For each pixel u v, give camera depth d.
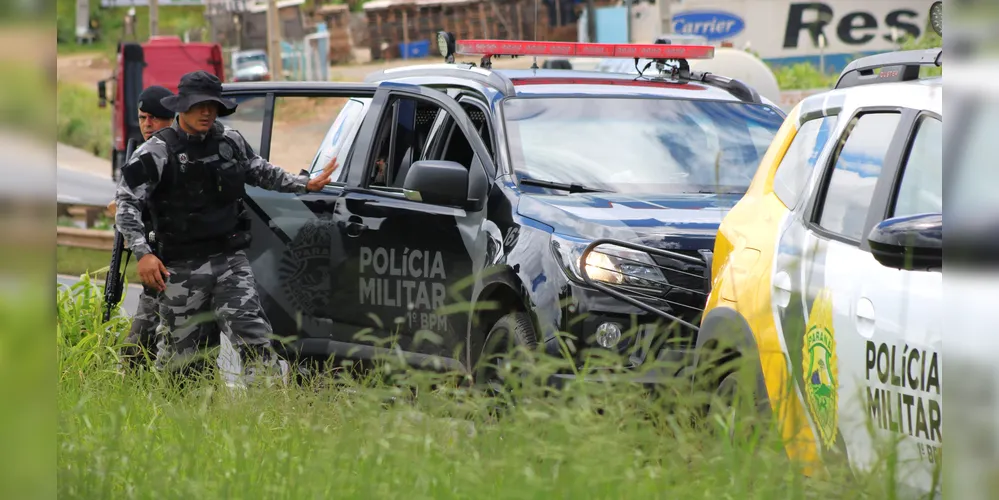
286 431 15.93
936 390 12.77
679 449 13.32
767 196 18.31
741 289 17.44
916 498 12.52
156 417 17.91
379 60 164.75
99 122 185.12
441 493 12.95
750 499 12.49
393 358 16.23
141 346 24.69
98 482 14.06
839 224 15.98
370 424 14.49
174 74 101.75
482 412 14.94
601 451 12.96
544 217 23.22
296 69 169.00
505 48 28.86
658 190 25.09
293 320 27.55
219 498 13.60
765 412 15.95
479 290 23.84
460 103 27.70
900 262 12.88
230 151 25.72
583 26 123.38
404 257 25.97
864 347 14.19
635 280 21.77
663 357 20.72
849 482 13.16
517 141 25.53
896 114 15.81
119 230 25.92
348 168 28.06
